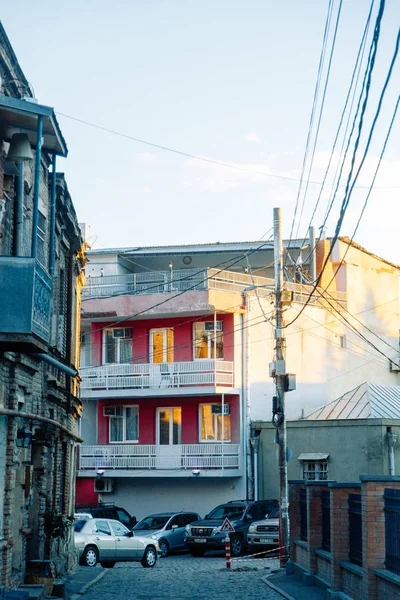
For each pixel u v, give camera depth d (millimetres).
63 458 24547
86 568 26453
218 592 20234
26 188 17594
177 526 35375
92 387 41406
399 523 13531
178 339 41312
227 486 39875
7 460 16578
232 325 40750
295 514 23469
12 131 15172
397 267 50875
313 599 17906
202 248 45219
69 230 23828
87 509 35188
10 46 15578
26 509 18562
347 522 17141
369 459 35156
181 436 41031
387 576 13484
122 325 42312
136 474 40156
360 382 46781
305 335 43812
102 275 43219
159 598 19125
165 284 41969
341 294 46406
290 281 43406
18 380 17203
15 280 13617
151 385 40406
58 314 22703
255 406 40719
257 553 31734
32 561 18547
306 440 37062
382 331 48969
